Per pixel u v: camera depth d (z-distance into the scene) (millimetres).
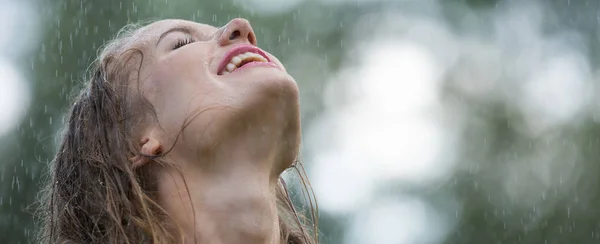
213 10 17953
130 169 6062
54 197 6531
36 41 15688
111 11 16109
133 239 6031
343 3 21438
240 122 5902
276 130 5988
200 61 6066
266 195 5918
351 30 21109
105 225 6145
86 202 6301
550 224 19797
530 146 20703
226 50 6191
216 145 5883
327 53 20688
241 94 5902
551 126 20938
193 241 5824
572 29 22375
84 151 6387
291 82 5961
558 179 20250
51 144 14312
